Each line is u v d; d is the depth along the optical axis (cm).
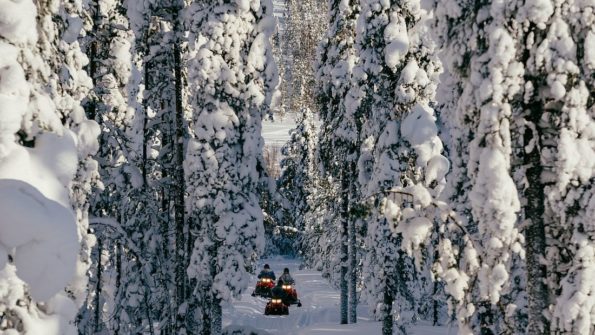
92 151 1109
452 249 922
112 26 1834
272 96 1991
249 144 1922
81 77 1229
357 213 945
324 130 2891
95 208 1805
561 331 898
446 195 1355
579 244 900
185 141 2080
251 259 1912
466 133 1199
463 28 941
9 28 551
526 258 969
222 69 1864
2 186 496
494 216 896
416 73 1756
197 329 1919
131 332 1909
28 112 559
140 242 1922
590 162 883
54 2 714
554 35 870
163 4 1858
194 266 1877
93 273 1764
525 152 966
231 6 1883
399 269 1912
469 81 936
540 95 906
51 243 491
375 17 1808
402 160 1748
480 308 1077
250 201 1923
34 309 515
